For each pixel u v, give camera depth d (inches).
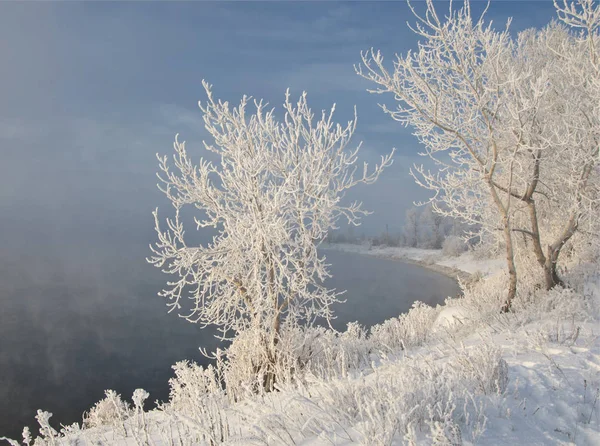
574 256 522.0
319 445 123.9
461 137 393.1
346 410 141.7
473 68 376.5
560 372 180.1
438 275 1838.1
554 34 560.1
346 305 1232.8
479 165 398.6
